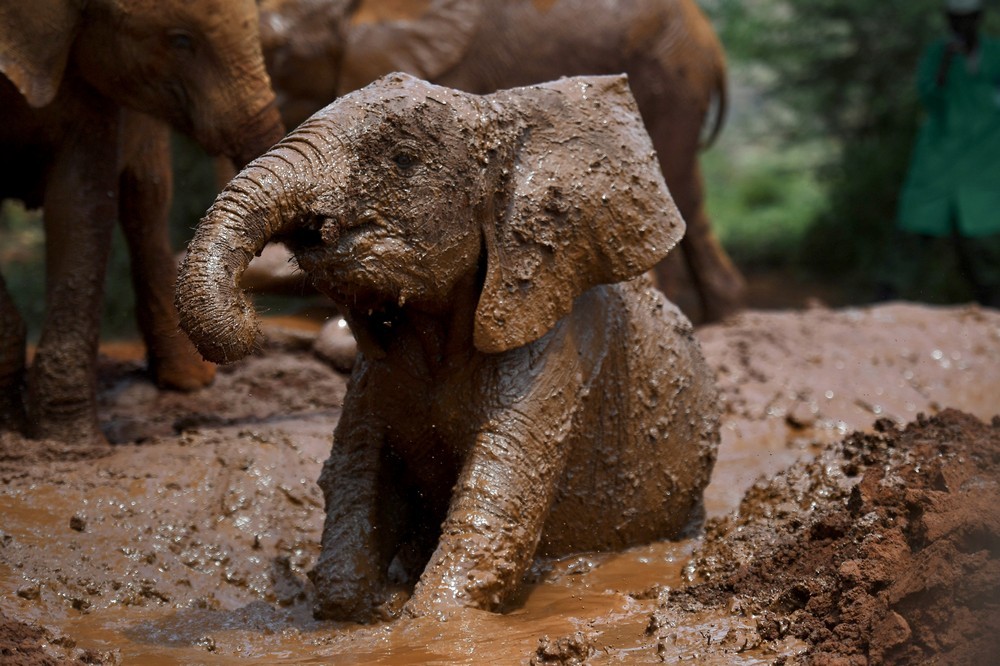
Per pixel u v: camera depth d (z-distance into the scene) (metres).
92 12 11.42
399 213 7.99
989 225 23.38
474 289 8.59
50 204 11.88
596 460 9.54
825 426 13.93
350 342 14.69
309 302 19.12
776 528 9.62
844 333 16.45
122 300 21.95
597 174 8.84
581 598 8.79
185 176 24.91
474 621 8.01
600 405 9.47
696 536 10.27
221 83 11.70
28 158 12.20
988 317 17.25
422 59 17.19
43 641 7.97
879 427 10.73
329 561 8.60
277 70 17.03
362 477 8.95
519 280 8.54
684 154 18.75
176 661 7.89
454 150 8.19
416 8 17.28
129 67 11.62
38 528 9.77
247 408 13.46
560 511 9.51
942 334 16.53
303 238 8.00
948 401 14.91
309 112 17.41
